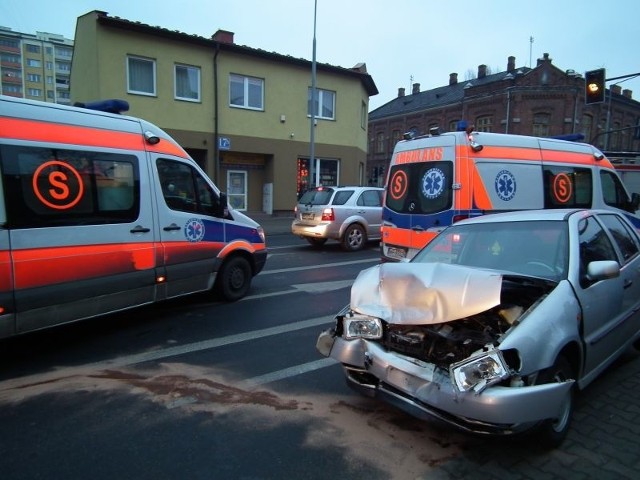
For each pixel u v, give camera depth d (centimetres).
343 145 2266
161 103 1803
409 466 293
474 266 395
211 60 1891
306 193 1291
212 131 1923
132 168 540
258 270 743
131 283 539
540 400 269
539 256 374
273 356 482
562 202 810
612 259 413
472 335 298
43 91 12356
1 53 11800
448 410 278
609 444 316
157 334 551
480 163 704
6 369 447
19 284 439
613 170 934
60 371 443
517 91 3534
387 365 313
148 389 403
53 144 465
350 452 308
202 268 636
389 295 331
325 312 646
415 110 4450
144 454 305
